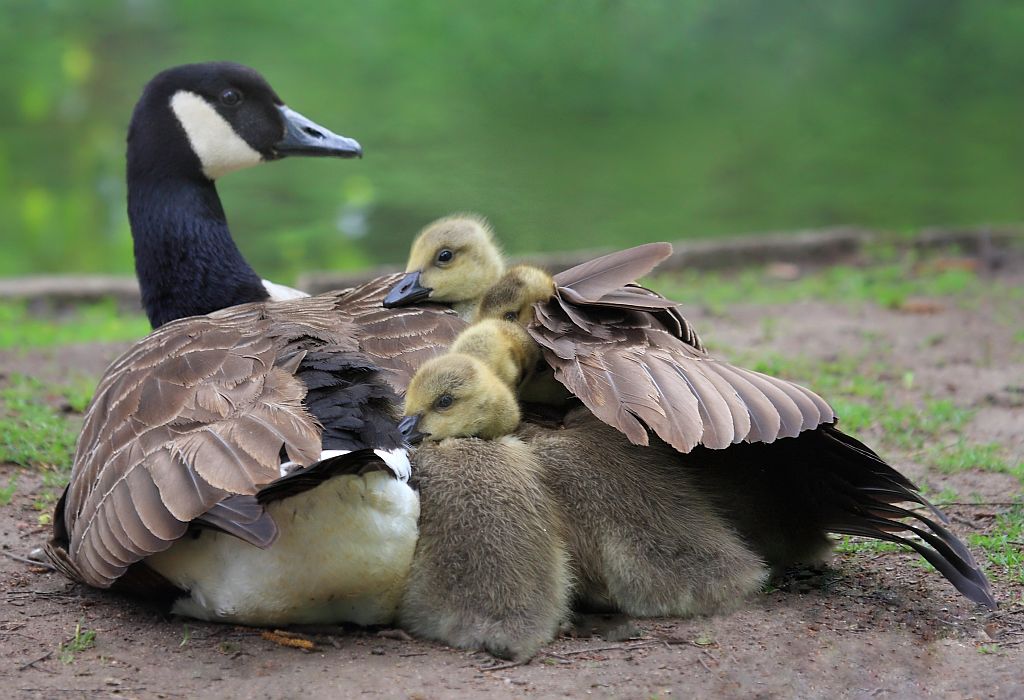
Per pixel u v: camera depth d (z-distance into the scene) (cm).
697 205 2481
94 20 3616
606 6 3491
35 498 1067
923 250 2114
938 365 1494
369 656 771
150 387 794
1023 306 1769
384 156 2723
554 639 799
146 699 714
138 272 1197
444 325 925
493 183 2555
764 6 3538
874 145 2933
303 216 2461
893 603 873
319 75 3206
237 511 695
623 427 762
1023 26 3584
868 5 3562
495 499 789
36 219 2556
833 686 747
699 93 3266
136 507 720
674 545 813
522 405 925
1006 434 1249
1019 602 876
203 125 1192
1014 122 3084
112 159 2808
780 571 926
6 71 3228
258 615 789
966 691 749
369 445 745
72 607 846
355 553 760
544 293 951
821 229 2355
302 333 834
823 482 895
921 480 1121
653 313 941
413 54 3359
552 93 3206
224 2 3762
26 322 1838
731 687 738
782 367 1466
